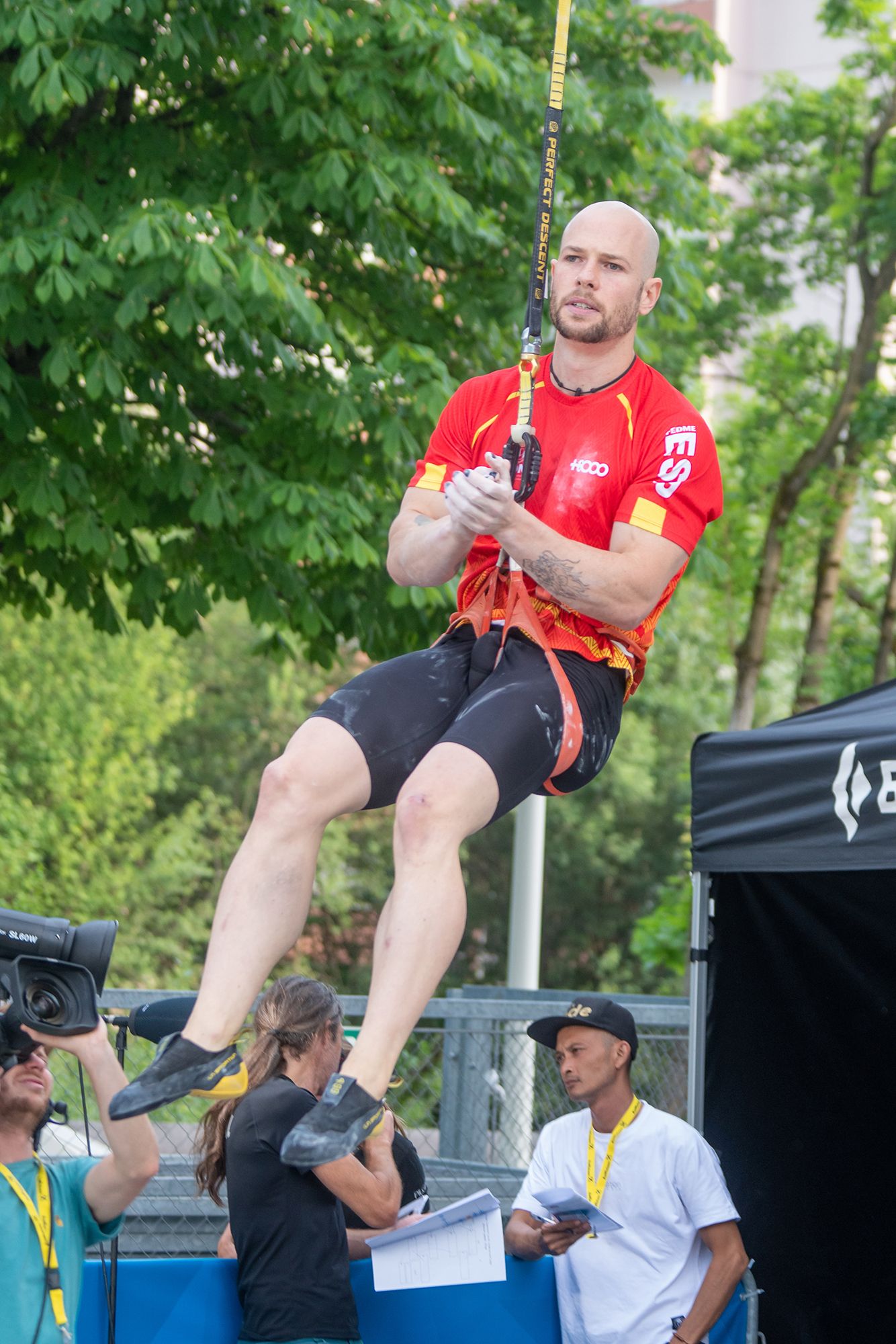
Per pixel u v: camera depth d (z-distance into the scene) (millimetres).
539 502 4719
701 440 4699
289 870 4137
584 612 4441
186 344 13672
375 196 13609
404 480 14594
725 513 27094
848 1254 8016
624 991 39844
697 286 16375
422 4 13258
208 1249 7883
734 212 27391
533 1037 6934
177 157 13117
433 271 15570
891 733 6676
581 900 40250
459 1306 6445
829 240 27375
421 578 4715
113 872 32062
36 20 11461
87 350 12516
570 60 16391
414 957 3900
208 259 11336
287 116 13102
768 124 27062
